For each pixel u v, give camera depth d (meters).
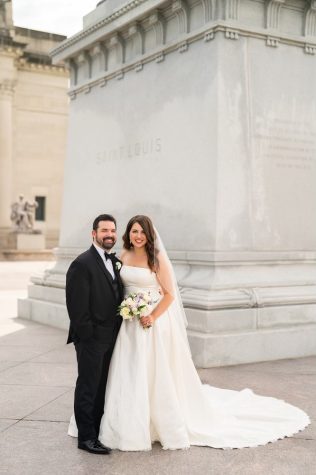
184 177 9.68
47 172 52.25
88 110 12.95
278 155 9.58
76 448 5.22
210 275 8.89
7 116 49.28
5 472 4.70
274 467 4.82
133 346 5.34
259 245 9.30
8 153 49.38
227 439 5.38
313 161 9.96
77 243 12.96
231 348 8.36
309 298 9.23
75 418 5.30
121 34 11.59
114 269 5.46
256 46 9.41
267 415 5.95
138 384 5.21
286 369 8.16
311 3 9.75
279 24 9.61
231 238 9.04
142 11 10.38
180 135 9.84
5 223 49.09
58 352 9.38
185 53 9.80
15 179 51.03
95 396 5.29
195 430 5.38
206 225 9.10
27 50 54.44
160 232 10.17
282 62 9.66
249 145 9.27
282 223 9.58
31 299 13.16
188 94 9.68
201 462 4.92
